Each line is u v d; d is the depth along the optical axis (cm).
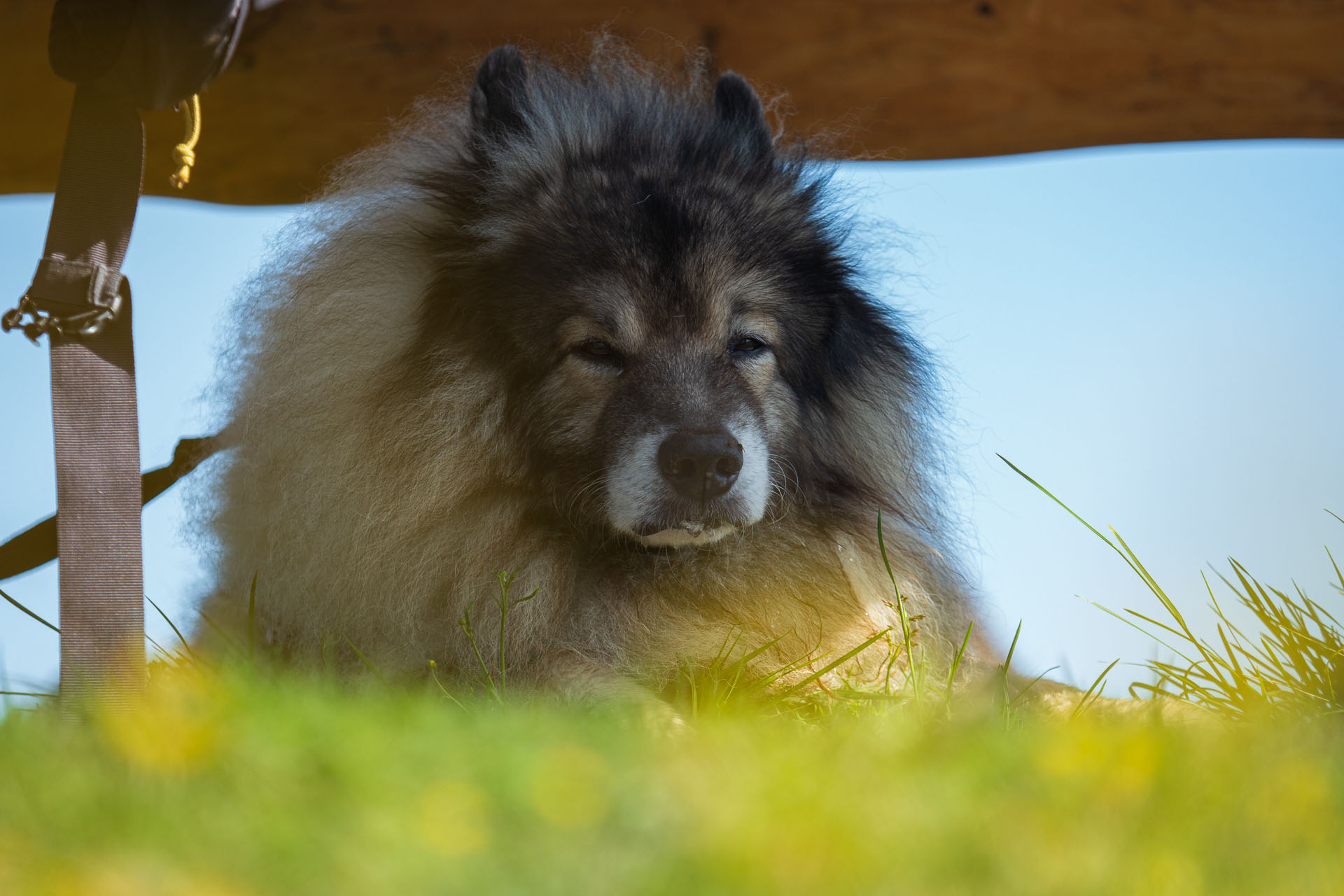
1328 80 655
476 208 482
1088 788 231
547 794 213
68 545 327
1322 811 219
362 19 662
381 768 229
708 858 182
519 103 509
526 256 468
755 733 322
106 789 211
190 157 366
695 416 443
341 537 455
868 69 668
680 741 333
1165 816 212
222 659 434
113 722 268
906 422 534
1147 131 677
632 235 468
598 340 461
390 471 462
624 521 449
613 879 177
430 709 306
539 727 293
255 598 472
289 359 472
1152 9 646
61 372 330
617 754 263
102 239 338
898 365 535
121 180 341
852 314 523
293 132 684
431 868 177
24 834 191
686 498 440
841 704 401
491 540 465
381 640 455
